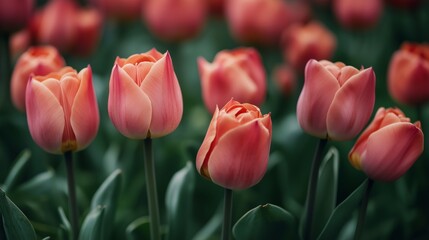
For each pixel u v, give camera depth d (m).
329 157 0.89
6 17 1.10
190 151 0.97
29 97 0.80
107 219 0.89
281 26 1.30
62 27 1.17
